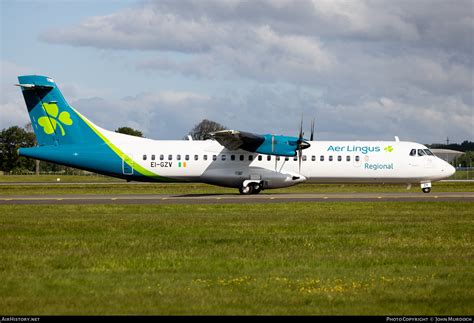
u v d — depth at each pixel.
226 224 77.19
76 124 135.62
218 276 46.97
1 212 93.75
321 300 39.66
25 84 132.75
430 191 148.12
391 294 41.12
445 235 67.69
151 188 182.25
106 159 135.38
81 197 128.62
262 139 129.50
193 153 135.88
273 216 85.94
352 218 83.25
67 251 58.22
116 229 73.31
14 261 53.28
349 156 134.00
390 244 61.97
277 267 50.53
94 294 41.22
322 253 56.88
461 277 46.22
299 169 134.00
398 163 133.62
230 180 134.75
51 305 38.34
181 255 55.94
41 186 199.38
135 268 50.31
